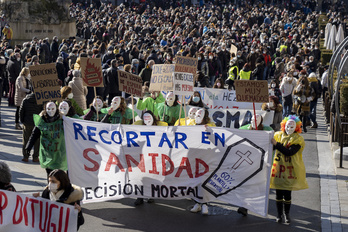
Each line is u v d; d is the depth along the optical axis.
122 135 9.04
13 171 11.52
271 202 10.10
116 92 18.02
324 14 53.78
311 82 17.05
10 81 19.44
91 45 28.80
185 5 54.09
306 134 16.66
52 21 33.12
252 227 8.73
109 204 9.75
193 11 48.75
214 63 23.41
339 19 45.53
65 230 6.76
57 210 6.74
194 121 10.09
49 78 9.45
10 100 19.61
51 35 33.19
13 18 32.38
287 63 24.84
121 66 18.67
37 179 10.98
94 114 10.88
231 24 45.91
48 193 7.00
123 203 9.81
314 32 41.34
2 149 13.52
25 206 6.66
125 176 9.05
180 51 28.97
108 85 17.91
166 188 9.01
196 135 8.92
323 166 12.76
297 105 17.06
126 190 9.07
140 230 8.52
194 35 36.44
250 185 8.82
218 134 8.87
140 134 9.02
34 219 6.71
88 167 9.04
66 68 22.06
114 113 10.77
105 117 10.40
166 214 9.27
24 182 10.72
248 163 8.81
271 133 8.72
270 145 8.72
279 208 8.96
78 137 9.03
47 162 9.46
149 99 12.91
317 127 17.78
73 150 9.02
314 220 9.14
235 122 12.73
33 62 17.38
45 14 32.94
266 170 8.77
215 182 8.91
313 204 9.97
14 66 19.23
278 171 8.81
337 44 31.75
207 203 9.89
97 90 17.80
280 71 24.70
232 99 14.91
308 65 25.44
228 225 8.80
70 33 33.97
